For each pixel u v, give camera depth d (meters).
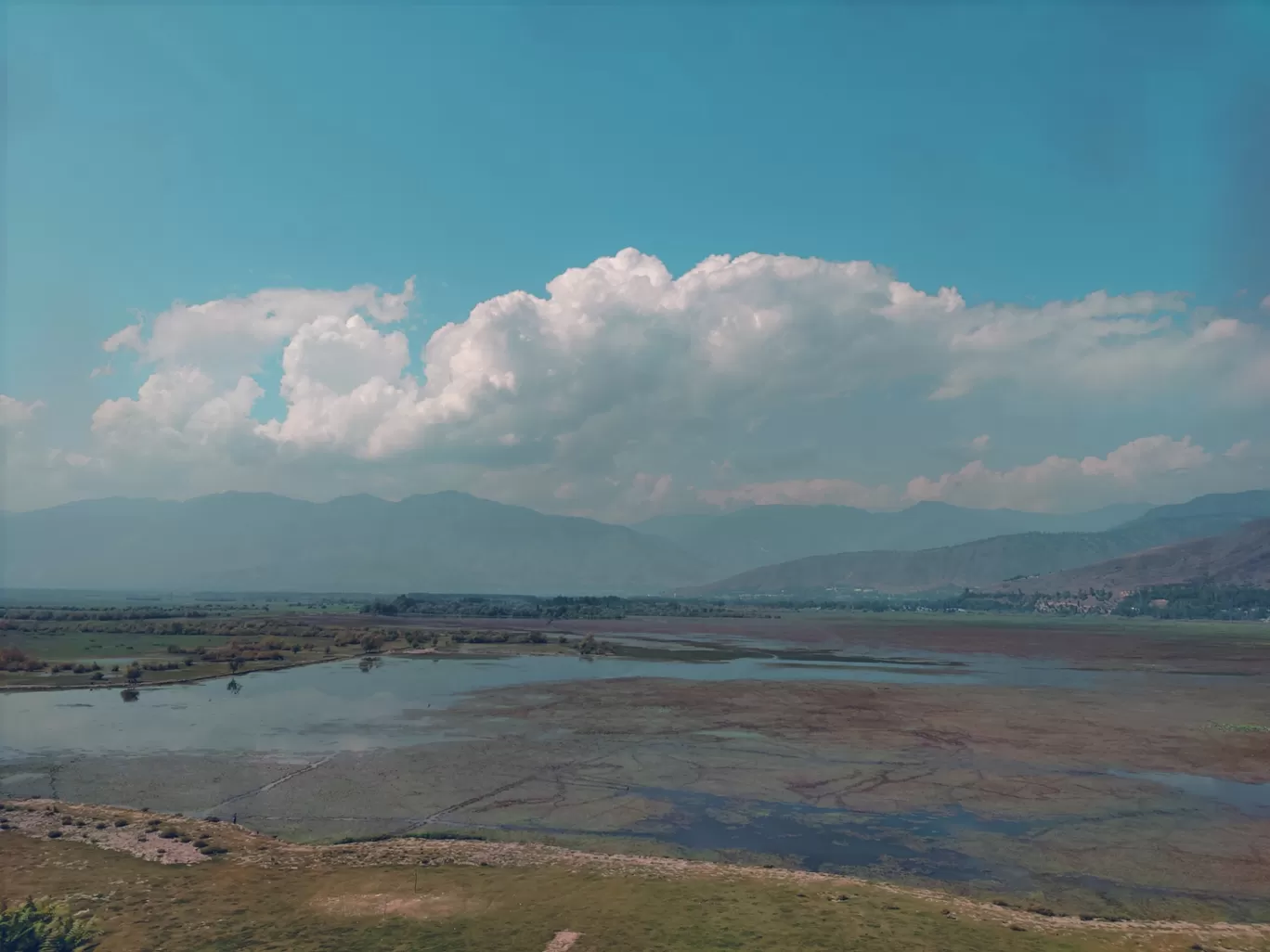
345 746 54.09
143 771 47.00
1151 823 38.75
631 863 32.66
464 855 33.59
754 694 79.81
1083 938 25.75
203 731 58.88
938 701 75.75
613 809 40.34
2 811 38.69
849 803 41.69
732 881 30.31
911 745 55.44
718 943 24.64
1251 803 42.19
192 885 29.77
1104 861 33.78
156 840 34.81
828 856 34.34
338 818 38.66
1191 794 43.69
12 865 31.38
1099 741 57.06
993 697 79.31
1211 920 28.22
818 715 67.19
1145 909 29.14
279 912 27.34
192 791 43.09
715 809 40.50
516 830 37.16
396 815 39.31
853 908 27.45
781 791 43.81
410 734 58.38
